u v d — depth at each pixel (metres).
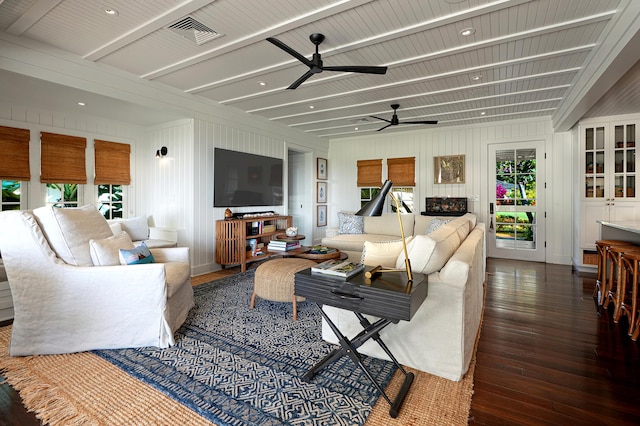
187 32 2.79
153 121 4.67
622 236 3.49
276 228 5.85
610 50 2.56
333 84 3.99
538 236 5.62
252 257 4.89
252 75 3.71
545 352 2.28
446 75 3.66
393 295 1.57
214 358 2.15
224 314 2.97
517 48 3.01
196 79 3.87
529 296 3.60
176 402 1.69
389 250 2.29
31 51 2.92
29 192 3.85
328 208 7.75
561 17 2.49
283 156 6.21
